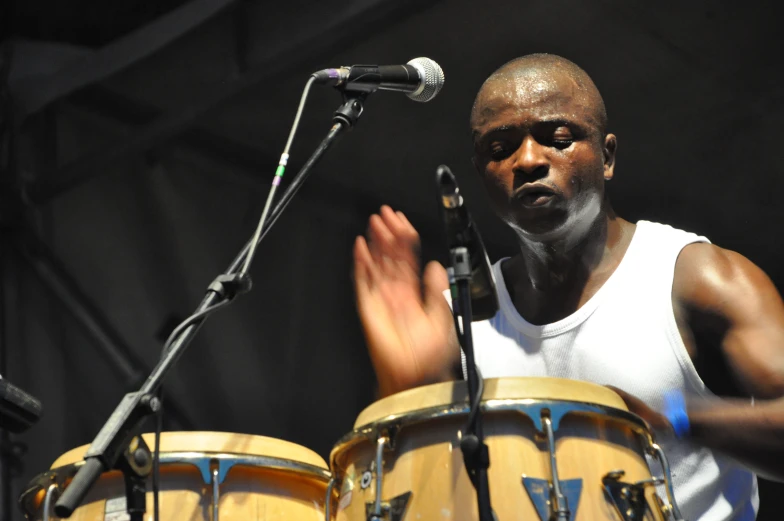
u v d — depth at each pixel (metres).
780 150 12.86
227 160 14.42
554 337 6.93
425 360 6.74
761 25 11.82
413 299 6.84
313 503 6.55
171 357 5.52
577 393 5.33
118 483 6.12
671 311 6.63
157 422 5.43
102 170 13.99
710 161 13.20
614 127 13.17
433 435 5.32
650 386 6.59
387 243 6.84
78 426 13.81
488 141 6.79
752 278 6.53
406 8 12.38
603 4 11.88
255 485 6.32
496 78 6.92
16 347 13.66
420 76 7.06
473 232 5.40
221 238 14.55
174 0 13.39
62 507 4.83
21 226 13.66
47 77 13.91
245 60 13.37
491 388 5.29
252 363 14.25
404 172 14.20
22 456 12.91
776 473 5.72
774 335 6.20
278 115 13.88
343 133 6.69
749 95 12.55
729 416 5.68
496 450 5.19
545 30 12.49
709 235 13.77
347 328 14.34
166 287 14.35
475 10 12.30
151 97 14.23
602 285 6.93
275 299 14.50
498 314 7.25
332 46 12.91
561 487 5.10
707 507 6.57
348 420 14.24
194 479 6.18
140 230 14.44
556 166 6.62
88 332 13.55
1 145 13.74
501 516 5.07
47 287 13.62
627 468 5.32
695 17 11.83
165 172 14.51
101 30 13.74
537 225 6.70
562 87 6.76
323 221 14.60
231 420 14.00
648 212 13.88
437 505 5.18
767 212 13.33
